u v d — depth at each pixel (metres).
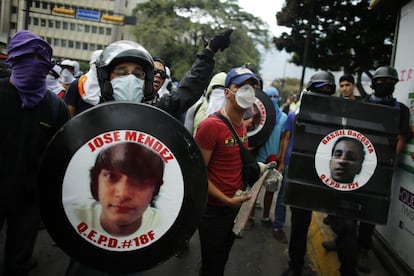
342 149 2.84
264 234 4.68
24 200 2.15
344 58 13.07
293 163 2.89
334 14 12.72
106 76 1.90
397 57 4.35
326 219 3.45
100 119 1.57
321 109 2.86
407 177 3.56
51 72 5.08
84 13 25.00
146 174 1.60
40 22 47.16
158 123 1.60
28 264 2.18
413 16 4.04
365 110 2.82
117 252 1.60
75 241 1.58
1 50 6.17
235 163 2.46
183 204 1.63
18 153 2.07
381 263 3.82
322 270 3.76
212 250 2.49
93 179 1.57
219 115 2.44
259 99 4.34
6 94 2.04
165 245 1.63
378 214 2.83
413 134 3.48
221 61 42.97
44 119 2.15
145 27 43.88
